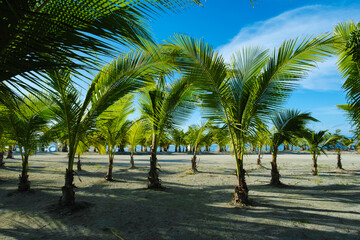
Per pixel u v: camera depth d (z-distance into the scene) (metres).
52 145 30.83
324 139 10.93
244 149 5.48
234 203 5.46
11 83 1.14
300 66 4.37
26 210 4.90
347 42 3.56
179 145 37.06
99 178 9.77
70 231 3.77
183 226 3.99
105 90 4.60
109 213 4.73
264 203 5.50
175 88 6.55
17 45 1.07
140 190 7.15
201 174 11.30
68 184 5.05
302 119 7.31
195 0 1.25
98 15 1.26
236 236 3.54
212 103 5.04
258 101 4.95
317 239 3.38
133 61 4.24
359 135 4.11
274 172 8.11
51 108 5.53
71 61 1.17
